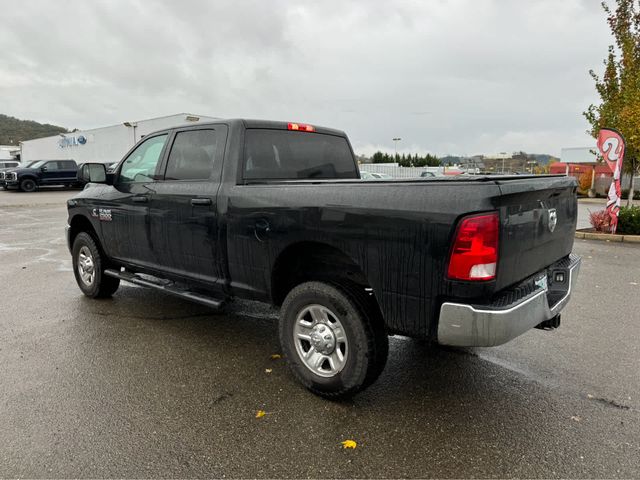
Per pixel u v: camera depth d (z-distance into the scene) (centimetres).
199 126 419
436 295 265
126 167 497
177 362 388
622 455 263
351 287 311
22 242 1043
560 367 382
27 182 2809
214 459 260
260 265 356
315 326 327
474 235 249
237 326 478
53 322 486
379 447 271
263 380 356
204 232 394
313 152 455
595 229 1174
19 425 292
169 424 294
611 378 361
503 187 256
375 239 285
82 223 577
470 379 360
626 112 1241
